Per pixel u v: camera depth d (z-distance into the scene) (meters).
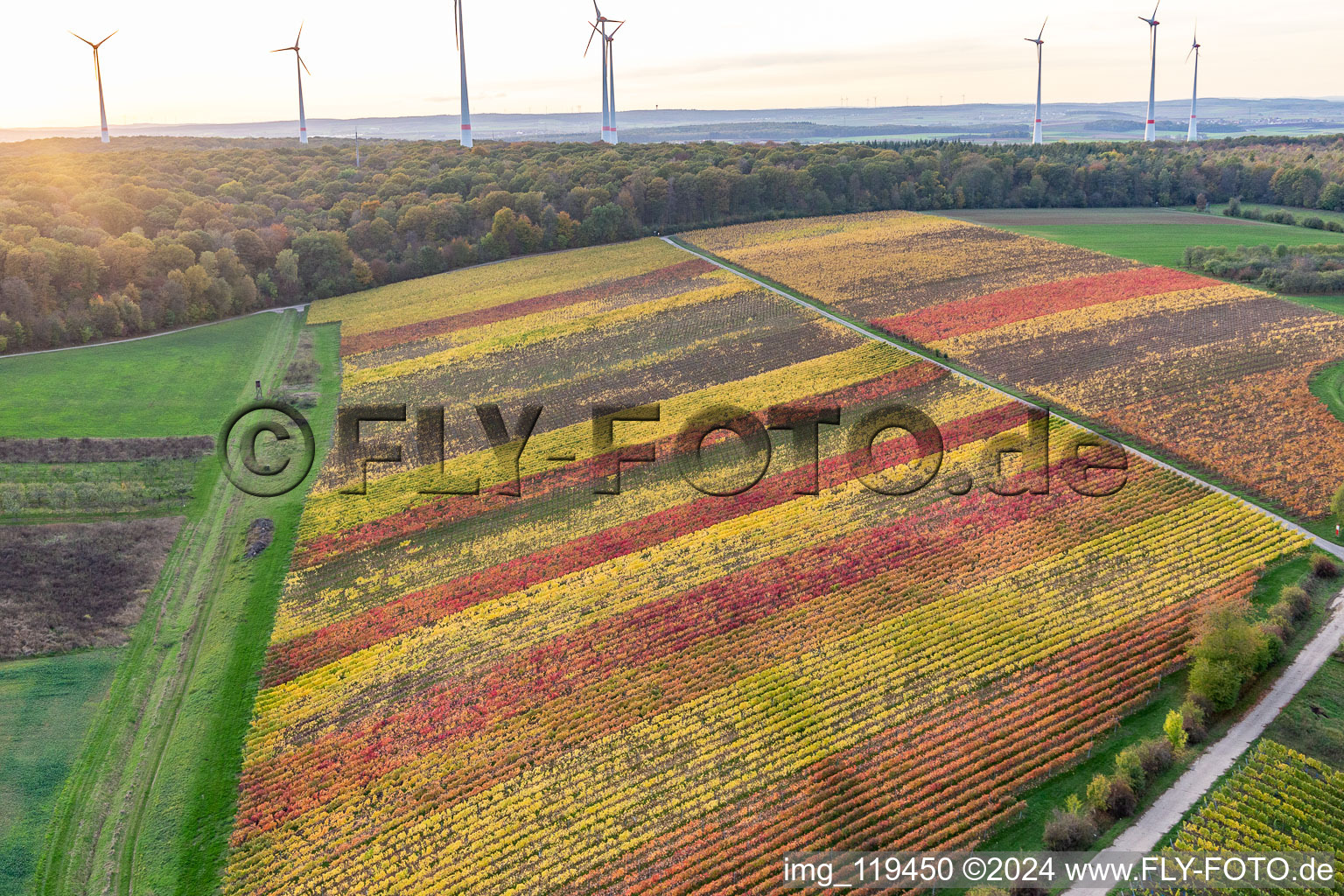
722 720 49.22
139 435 86.75
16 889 42.69
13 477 77.56
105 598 63.88
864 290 119.44
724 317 115.00
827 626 55.88
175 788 48.38
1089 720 45.91
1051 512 65.38
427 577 65.31
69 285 112.38
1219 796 40.06
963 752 45.22
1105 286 113.56
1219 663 45.78
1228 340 94.12
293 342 118.25
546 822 44.06
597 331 114.50
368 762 48.94
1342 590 54.03
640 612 59.03
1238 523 61.53
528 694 52.69
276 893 41.97
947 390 88.19
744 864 40.44
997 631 53.75
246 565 68.12
